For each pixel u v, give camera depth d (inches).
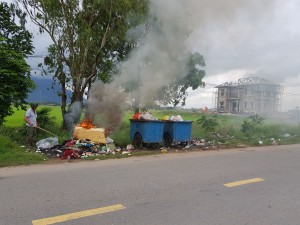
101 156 317.4
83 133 389.4
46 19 555.8
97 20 589.6
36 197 174.7
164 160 301.0
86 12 570.9
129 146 383.9
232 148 409.7
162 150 363.3
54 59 632.4
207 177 227.9
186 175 233.1
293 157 333.7
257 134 557.9
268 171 254.8
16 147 325.7
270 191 193.8
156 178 222.1
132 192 186.1
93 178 220.1
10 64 480.7
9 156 286.2
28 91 519.5
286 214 153.6
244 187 201.9
